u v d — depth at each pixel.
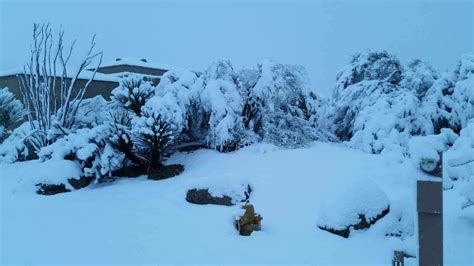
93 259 3.40
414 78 9.13
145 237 4.00
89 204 5.61
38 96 9.11
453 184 5.16
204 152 8.38
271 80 8.60
